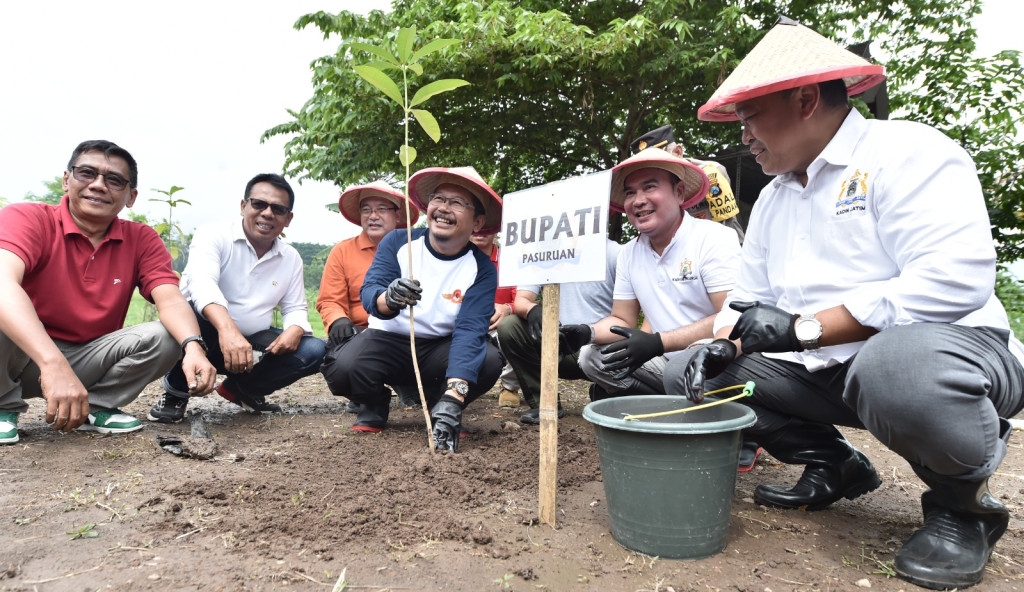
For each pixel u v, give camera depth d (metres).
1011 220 6.41
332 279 4.07
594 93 9.34
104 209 2.85
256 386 3.67
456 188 2.89
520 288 3.83
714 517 1.77
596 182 1.86
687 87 8.99
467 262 3.07
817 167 1.89
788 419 2.22
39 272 2.80
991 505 1.68
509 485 2.35
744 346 1.81
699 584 1.62
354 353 3.10
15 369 2.85
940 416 1.53
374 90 8.27
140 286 3.19
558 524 2.01
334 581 1.58
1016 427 3.68
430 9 9.05
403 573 1.64
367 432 3.17
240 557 1.69
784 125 1.84
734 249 2.95
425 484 2.28
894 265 1.79
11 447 2.73
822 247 1.92
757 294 2.25
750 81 1.76
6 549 1.72
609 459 1.83
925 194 1.65
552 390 1.99
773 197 2.13
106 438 2.95
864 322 1.68
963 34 8.45
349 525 1.91
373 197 3.96
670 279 3.06
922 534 1.74
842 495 2.24
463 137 9.66
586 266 1.86
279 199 3.49
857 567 1.75
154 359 3.01
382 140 8.97
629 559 1.76
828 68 1.68
